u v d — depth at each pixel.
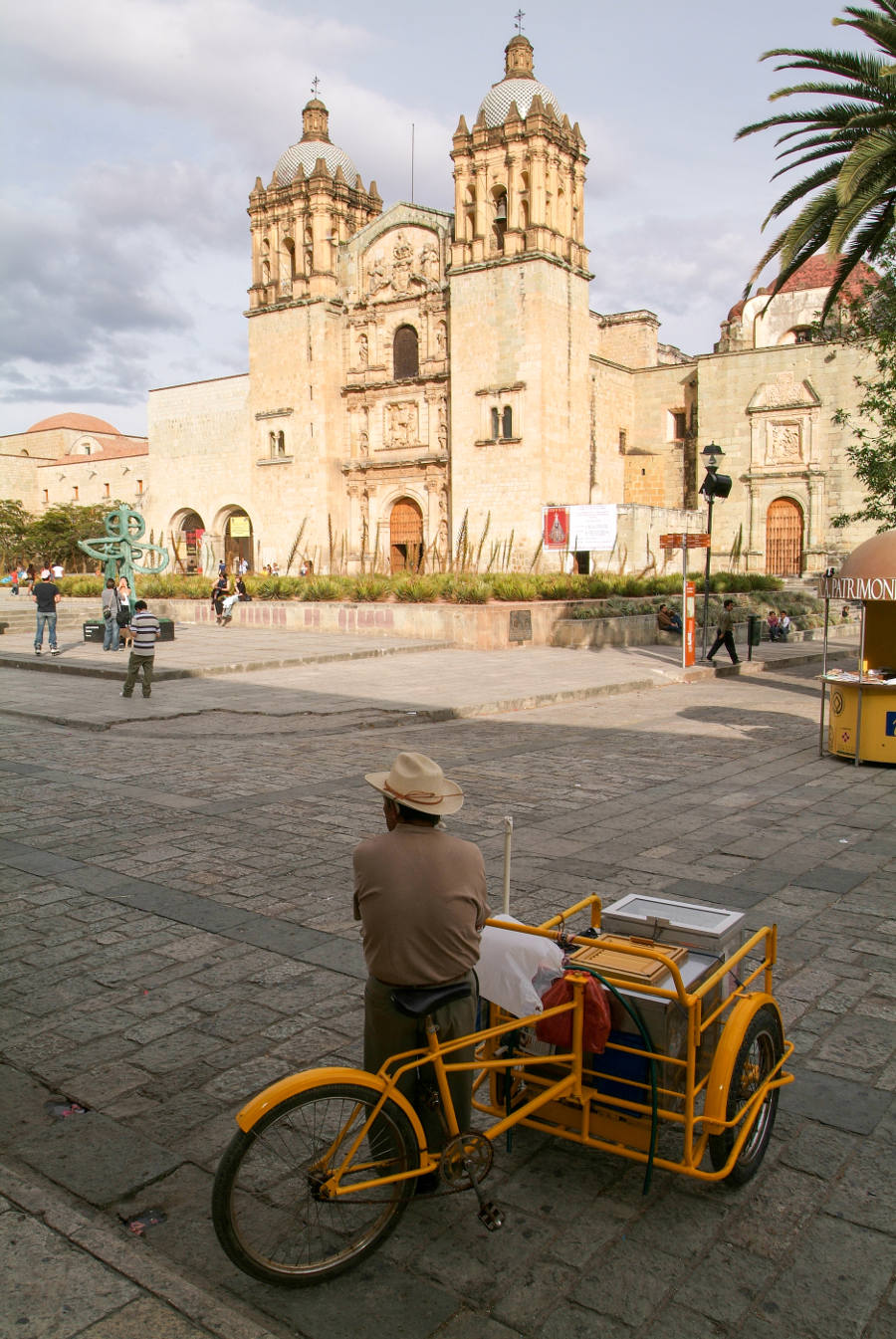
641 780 11.73
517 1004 4.01
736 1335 3.26
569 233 43.12
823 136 17.16
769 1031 4.29
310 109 51.44
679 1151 4.18
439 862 3.68
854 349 44.31
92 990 5.91
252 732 15.09
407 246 46.72
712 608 32.44
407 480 47.34
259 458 51.22
